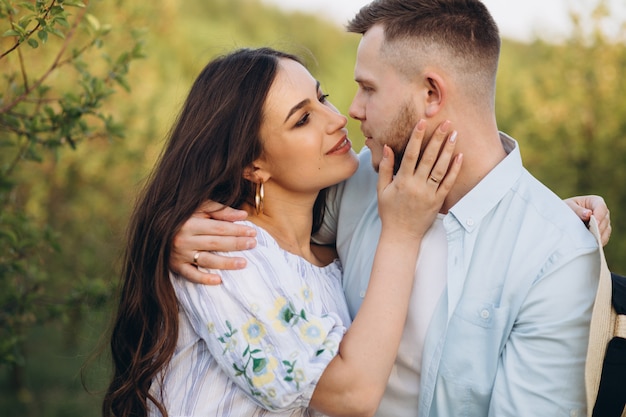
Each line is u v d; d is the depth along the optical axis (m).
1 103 3.01
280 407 2.04
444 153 2.12
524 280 2.10
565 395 2.05
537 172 6.04
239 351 2.05
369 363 2.03
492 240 2.18
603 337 2.01
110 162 5.28
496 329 2.11
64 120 3.07
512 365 2.08
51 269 4.84
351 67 9.23
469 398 2.13
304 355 2.02
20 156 3.13
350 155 2.30
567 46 6.13
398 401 2.27
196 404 2.15
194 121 2.30
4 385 5.34
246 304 2.07
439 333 2.16
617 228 5.73
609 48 5.98
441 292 2.20
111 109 5.32
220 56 2.37
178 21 6.99
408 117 2.21
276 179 2.30
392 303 2.09
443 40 2.16
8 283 3.35
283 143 2.23
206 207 2.23
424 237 2.26
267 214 2.35
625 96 5.86
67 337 5.12
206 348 2.20
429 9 2.19
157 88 6.03
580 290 2.07
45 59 4.22
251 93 2.23
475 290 2.15
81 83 3.10
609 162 5.79
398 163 2.29
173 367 2.22
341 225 2.49
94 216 5.18
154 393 2.25
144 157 5.48
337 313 2.27
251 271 2.10
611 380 2.01
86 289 3.57
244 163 2.25
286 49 2.76
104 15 4.31
